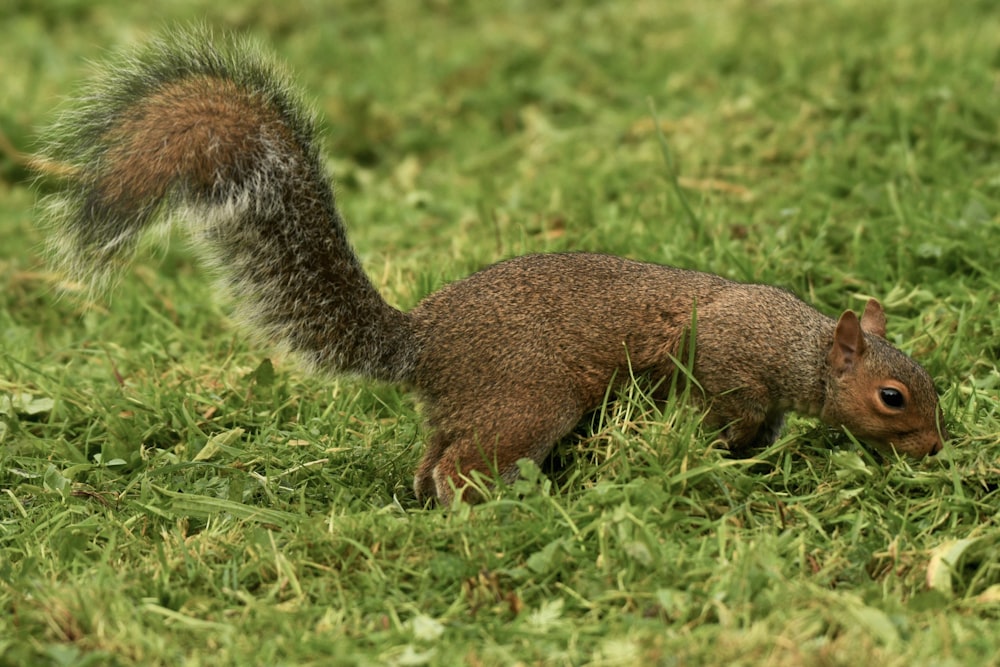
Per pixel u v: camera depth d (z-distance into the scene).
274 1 23.22
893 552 8.70
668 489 9.30
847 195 14.73
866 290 12.62
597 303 9.98
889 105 15.96
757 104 17.14
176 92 10.04
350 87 19.69
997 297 12.20
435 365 9.88
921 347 11.48
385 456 10.55
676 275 10.30
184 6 23.34
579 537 8.81
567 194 15.44
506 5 23.14
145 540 9.38
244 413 11.34
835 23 19.88
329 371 10.13
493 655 7.68
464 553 8.84
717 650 7.49
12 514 9.97
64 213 9.89
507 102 19.22
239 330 12.54
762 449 10.41
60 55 21.80
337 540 8.98
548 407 9.69
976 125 15.63
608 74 19.67
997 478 9.45
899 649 7.50
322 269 10.00
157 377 12.21
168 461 10.62
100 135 9.94
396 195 16.95
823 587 8.42
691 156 16.03
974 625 7.81
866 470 9.52
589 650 7.84
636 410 9.99
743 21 20.64
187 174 9.67
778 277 12.77
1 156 18.19
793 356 10.02
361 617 8.37
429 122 19.02
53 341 13.53
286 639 7.92
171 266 15.37
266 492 10.02
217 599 8.56
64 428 11.28
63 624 8.09
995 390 10.77
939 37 18.27
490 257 13.62
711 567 8.48
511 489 9.40
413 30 22.22
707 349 9.98
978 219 13.41
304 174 9.98
